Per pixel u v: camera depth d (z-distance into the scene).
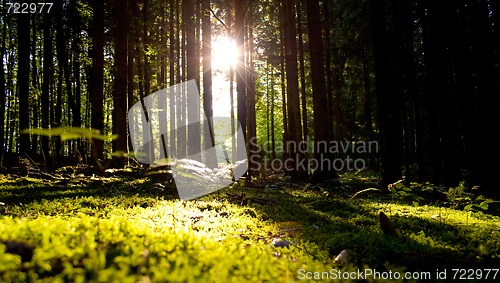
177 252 2.33
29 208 5.27
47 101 15.90
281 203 7.34
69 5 16.59
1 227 2.71
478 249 3.55
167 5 24.25
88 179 9.55
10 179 9.70
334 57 26.17
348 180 17.00
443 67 13.76
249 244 3.38
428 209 7.21
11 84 25.62
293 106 17.36
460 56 13.26
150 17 23.23
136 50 20.19
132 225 3.12
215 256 2.32
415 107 17.53
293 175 16.41
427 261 3.05
